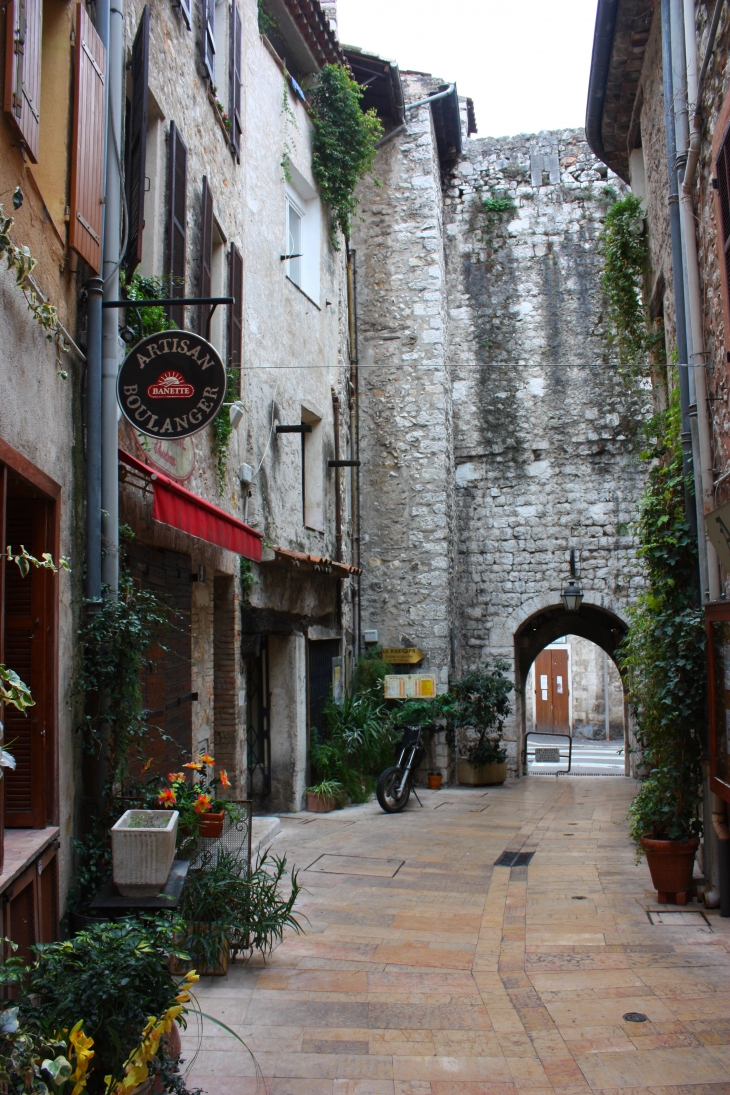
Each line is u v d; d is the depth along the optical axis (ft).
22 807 12.61
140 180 17.39
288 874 21.85
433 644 43.29
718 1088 10.80
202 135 23.89
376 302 45.73
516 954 16.02
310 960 15.60
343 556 39.19
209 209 23.53
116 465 15.44
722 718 18.10
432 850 25.32
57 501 13.14
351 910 18.88
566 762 74.28
